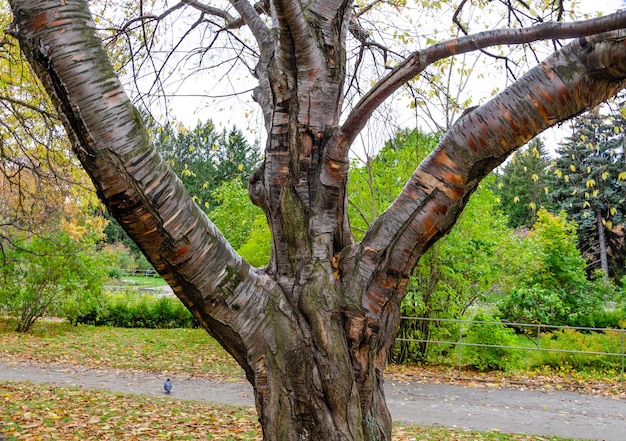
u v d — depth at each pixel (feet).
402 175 35.37
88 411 22.44
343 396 7.66
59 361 37.11
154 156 6.57
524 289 41.29
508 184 93.91
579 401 27.73
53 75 6.22
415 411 25.00
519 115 7.13
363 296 7.95
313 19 8.46
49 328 54.95
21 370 33.27
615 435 21.43
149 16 15.71
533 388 30.83
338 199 8.41
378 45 17.25
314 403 7.61
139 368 35.50
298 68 8.33
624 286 56.65
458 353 37.04
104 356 39.68
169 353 41.75
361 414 7.85
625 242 89.04
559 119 7.19
